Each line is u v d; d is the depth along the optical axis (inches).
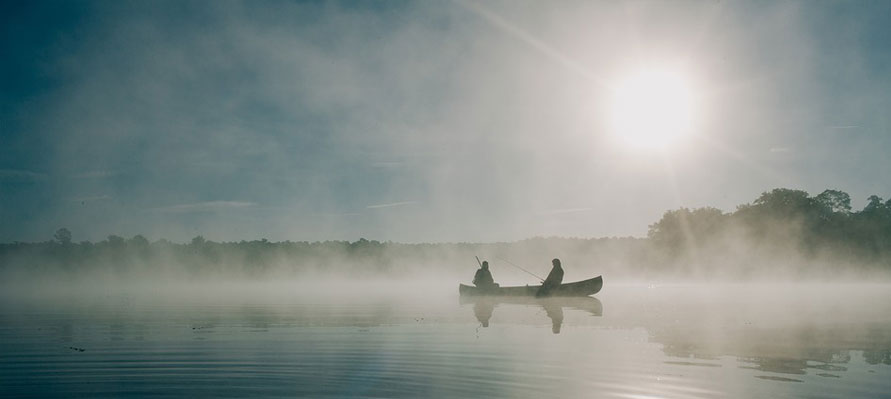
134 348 669.3
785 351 622.5
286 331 812.0
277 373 526.9
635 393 449.4
